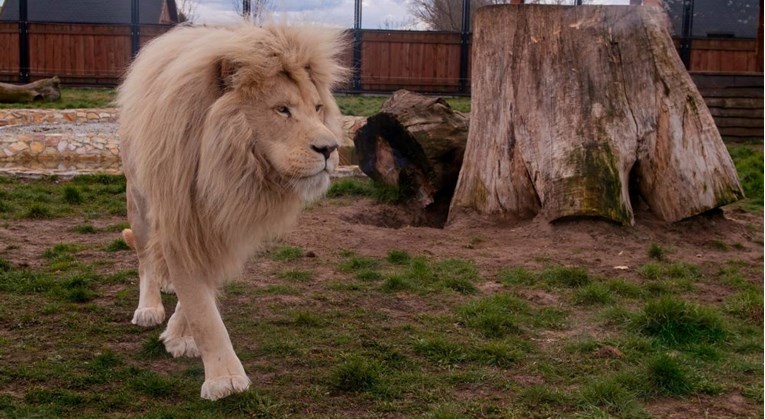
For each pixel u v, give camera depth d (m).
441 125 9.80
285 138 3.87
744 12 31.39
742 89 17.64
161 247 4.17
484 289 6.56
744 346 5.31
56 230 8.63
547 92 8.41
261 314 5.79
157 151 3.91
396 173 10.12
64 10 34.00
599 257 7.51
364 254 7.61
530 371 4.85
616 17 8.40
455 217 8.91
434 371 4.81
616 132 8.17
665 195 8.27
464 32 27.16
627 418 4.24
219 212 3.94
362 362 4.64
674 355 5.09
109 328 5.39
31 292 6.20
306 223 8.79
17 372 4.55
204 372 4.61
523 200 8.62
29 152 14.48
